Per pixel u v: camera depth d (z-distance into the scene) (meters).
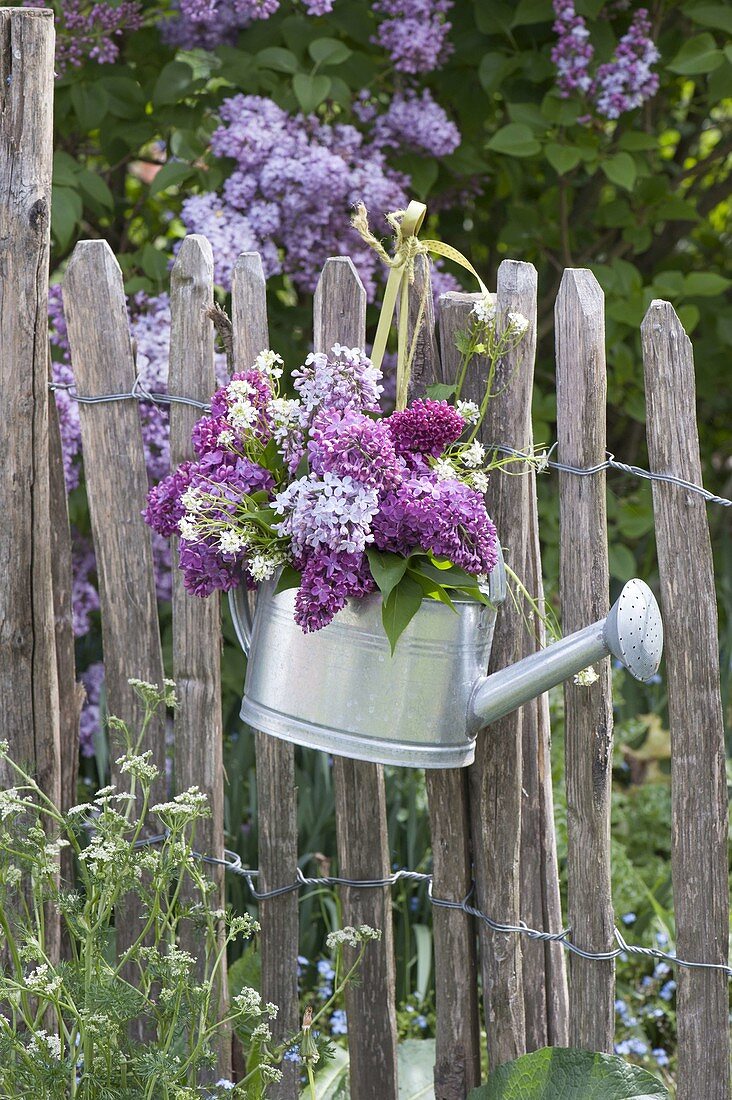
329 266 1.64
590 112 2.83
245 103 2.58
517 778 1.69
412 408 1.43
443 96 3.04
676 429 1.54
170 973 1.49
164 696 1.68
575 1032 1.71
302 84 2.53
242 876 2.33
